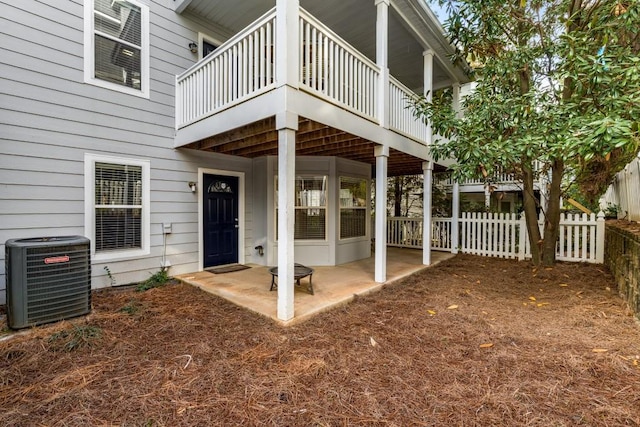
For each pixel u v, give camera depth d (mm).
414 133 6188
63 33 4188
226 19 5773
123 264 4789
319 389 2258
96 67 4508
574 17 4609
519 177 6402
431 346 2926
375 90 4898
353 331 3262
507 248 7395
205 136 4652
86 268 3598
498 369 2500
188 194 5609
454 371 2480
